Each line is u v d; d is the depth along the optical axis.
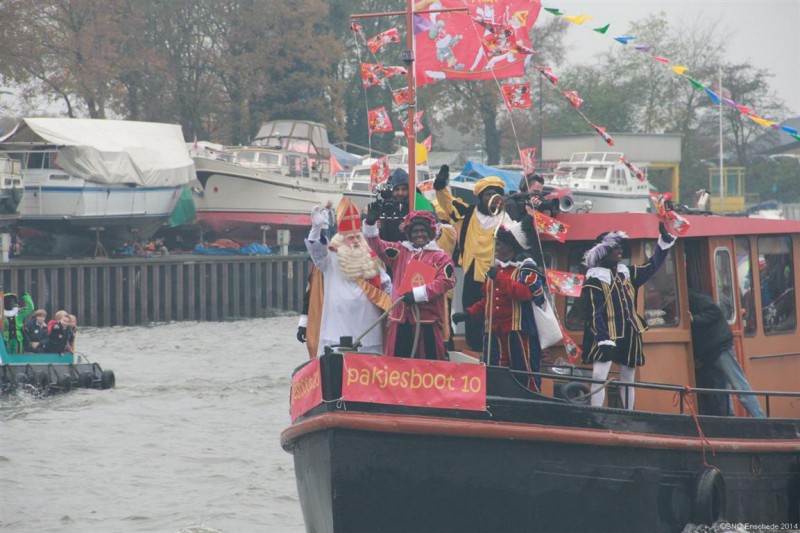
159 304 138.38
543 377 32.75
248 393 77.69
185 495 47.50
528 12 36.84
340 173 177.12
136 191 138.00
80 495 47.59
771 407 41.97
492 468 31.38
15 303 78.44
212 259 143.88
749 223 40.50
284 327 130.00
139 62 189.88
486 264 36.34
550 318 33.47
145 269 136.12
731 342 38.53
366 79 38.16
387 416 30.44
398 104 38.03
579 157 151.75
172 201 144.62
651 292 37.56
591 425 32.66
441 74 37.44
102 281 131.88
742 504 36.84
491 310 33.88
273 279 152.12
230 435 61.53
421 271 31.88
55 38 180.12
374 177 38.59
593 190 140.25
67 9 181.88
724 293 39.88
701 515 35.00
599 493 32.97
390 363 30.72
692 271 39.53
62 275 128.12
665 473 34.47
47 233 138.25
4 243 124.44
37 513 44.50
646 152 182.12
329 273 33.75
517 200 37.56
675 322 37.81
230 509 45.12
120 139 138.38
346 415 30.22
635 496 33.75
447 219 38.28
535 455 31.83
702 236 38.66
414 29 37.47
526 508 31.91
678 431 34.81
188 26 199.62
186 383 82.50
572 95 35.78
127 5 193.00
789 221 42.22
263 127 171.25
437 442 30.86
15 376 74.69
